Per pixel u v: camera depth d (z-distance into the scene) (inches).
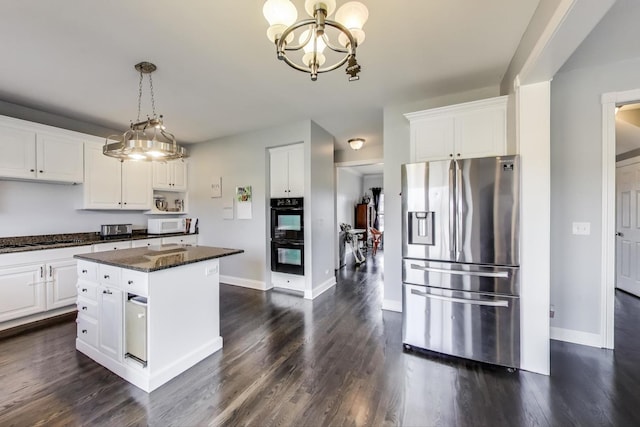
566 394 71.3
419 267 94.1
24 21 71.1
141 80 104.1
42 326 114.2
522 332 82.4
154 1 65.2
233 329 112.0
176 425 62.0
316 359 89.0
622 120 130.6
